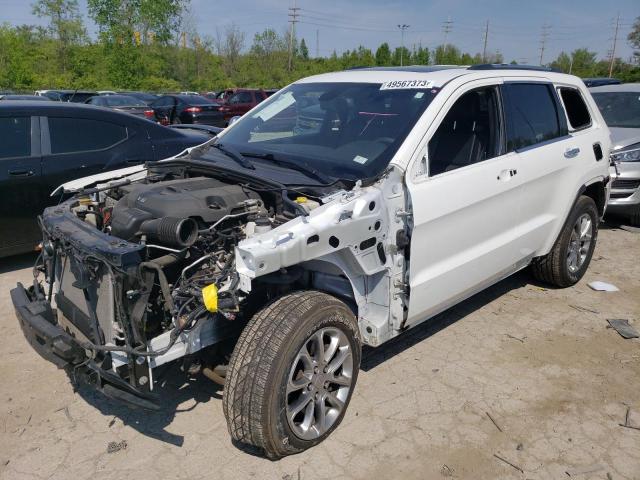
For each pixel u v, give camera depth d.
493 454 3.11
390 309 3.35
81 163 6.00
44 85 40.75
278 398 2.79
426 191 3.43
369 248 3.14
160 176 3.91
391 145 3.46
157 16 50.94
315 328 2.90
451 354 4.14
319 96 4.21
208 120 19.44
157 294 2.97
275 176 3.53
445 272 3.70
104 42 47.22
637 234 7.52
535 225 4.60
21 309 3.16
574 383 3.81
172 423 3.34
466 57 81.00
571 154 4.84
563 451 3.14
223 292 2.79
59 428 3.29
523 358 4.11
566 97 5.10
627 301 5.17
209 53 63.03
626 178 7.39
